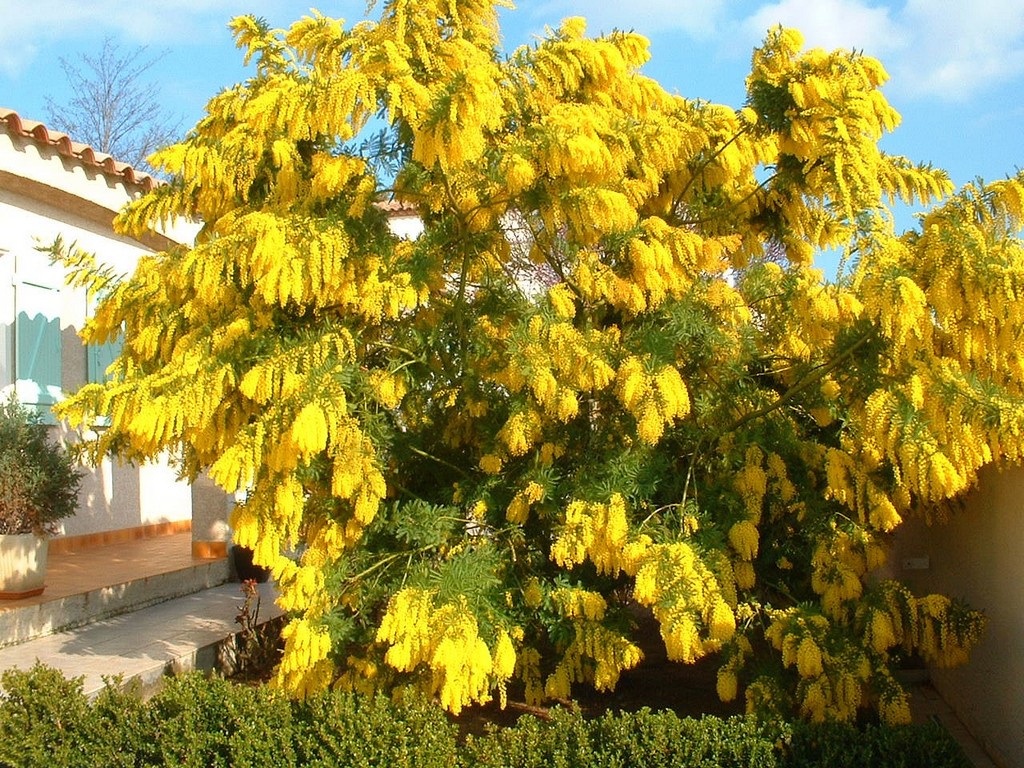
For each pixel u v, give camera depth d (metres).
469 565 4.45
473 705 5.57
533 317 4.64
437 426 5.36
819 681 4.39
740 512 4.73
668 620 4.04
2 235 8.23
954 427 3.85
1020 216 3.91
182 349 4.55
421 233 4.98
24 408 7.25
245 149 4.61
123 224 5.17
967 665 5.51
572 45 4.72
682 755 3.85
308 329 4.51
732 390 5.05
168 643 6.32
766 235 5.55
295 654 4.48
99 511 9.79
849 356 4.40
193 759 4.01
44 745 4.17
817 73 4.63
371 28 4.51
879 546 5.00
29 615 6.44
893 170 4.91
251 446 4.14
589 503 4.52
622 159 4.52
